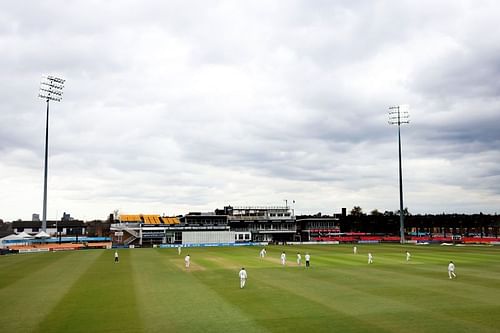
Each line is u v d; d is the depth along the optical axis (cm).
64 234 16362
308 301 3166
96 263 6041
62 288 3791
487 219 14900
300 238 13212
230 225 13088
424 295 3416
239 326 2456
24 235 11006
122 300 3219
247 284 4009
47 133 9650
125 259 6688
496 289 3709
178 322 2550
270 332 2338
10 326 2470
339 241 12575
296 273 4834
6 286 3919
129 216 13350
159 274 4769
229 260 6494
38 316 2709
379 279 4338
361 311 2833
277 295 3416
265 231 13288
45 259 6719
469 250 8750
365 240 12950
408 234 16738
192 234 11756
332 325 2480
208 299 3250
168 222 13062
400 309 2894
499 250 8762
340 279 4338
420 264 5844
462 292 3556
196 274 4766
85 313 2788
